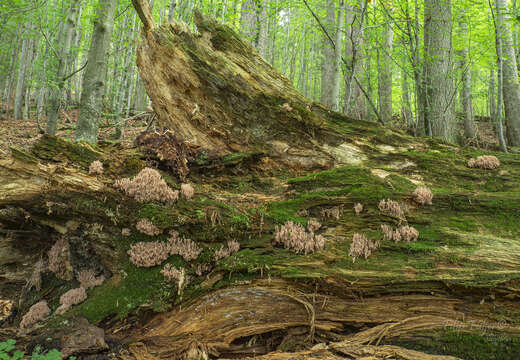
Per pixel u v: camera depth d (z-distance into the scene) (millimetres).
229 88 6250
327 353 3156
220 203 4676
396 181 5125
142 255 4086
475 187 5113
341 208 4652
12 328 4098
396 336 3230
